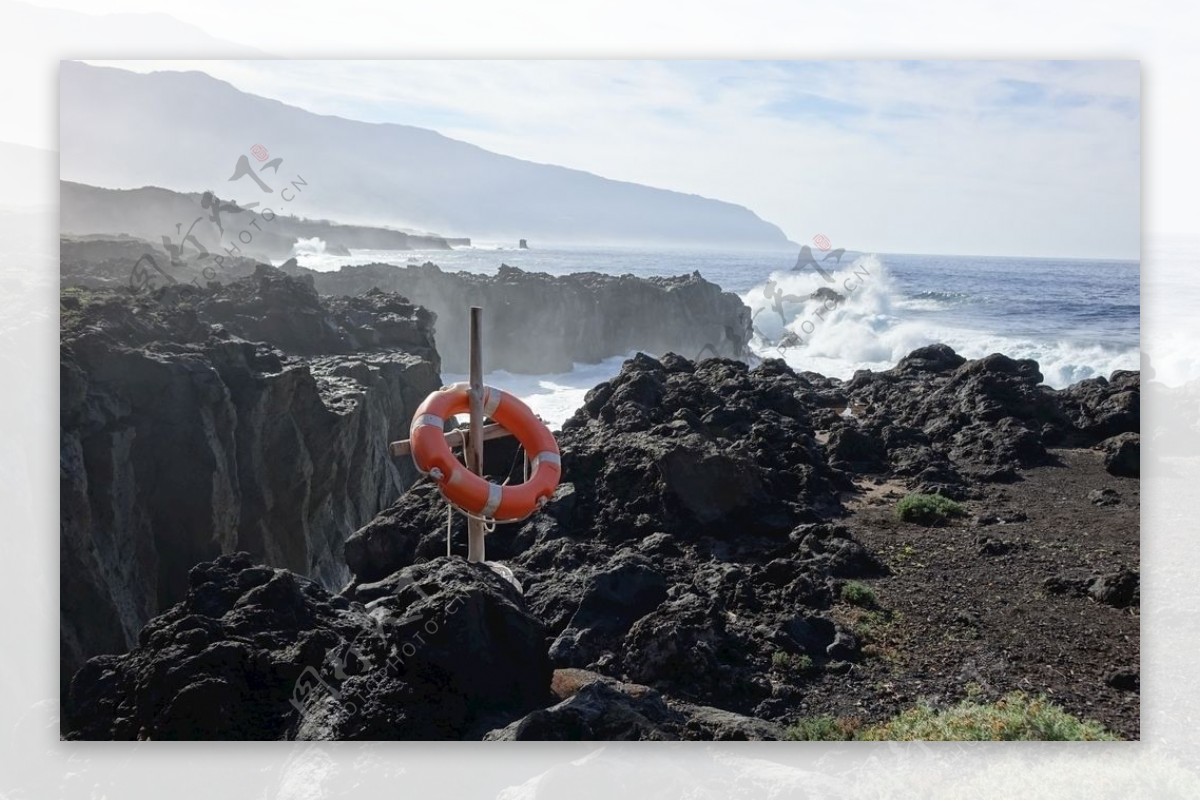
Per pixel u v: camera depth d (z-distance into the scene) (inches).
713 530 462.6
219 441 674.2
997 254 642.2
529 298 1264.8
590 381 1256.2
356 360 895.7
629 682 347.6
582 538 462.6
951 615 382.3
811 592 393.7
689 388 605.9
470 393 369.4
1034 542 449.1
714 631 360.8
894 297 1018.7
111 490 605.9
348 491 798.5
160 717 314.0
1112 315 906.7
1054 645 360.8
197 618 340.5
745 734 306.2
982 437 593.6
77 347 639.1
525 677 320.8
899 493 525.7
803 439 567.8
